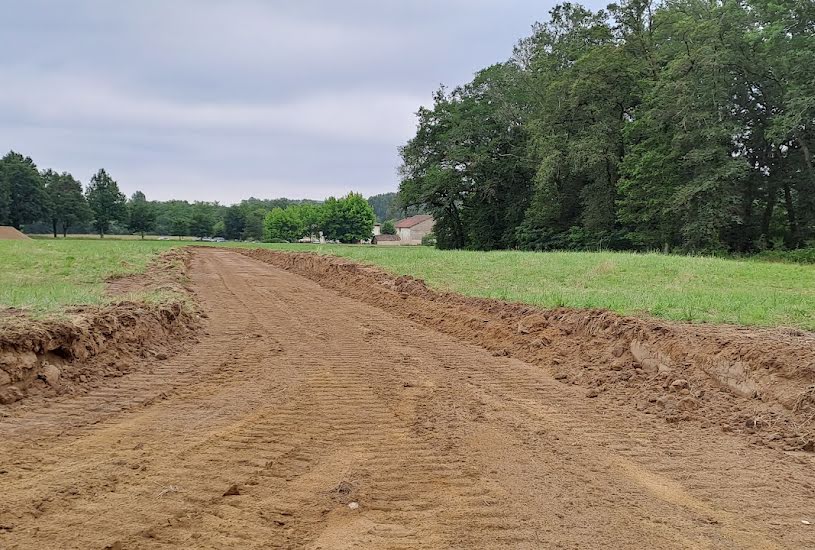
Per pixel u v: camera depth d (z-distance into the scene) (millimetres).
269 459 4969
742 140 36469
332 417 6211
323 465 4906
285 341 10367
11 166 95125
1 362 6453
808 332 8578
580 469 5012
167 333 10039
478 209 55531
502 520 4031
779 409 6379
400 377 7988
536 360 9039
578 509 4246
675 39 37375
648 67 38719
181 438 5422
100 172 112188
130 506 3986
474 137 51406
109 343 8320
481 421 6238
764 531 3984
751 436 5938
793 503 4445
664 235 36875
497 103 50062
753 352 7121
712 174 32812
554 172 41312
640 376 7875
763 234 36875
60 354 7371
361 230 111688
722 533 3943
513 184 52750
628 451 5477
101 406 6375
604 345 9062
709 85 33938
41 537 3516
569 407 6836
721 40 33938
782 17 33969
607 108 41438
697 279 16266
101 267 21172
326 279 21469
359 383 7617
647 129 36719
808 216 36406
